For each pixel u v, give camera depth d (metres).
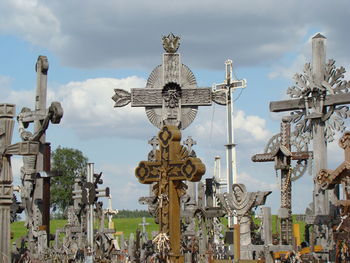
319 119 27.23
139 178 16.84
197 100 44.03
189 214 30.95
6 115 21.36
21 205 29.00
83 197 28.95
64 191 84.00
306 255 22.48
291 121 27.88
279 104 28.03
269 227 24.16
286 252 23.42
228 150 44.47
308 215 25.08
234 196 25.20
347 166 19.53
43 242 27.66
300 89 27.50
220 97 44.62
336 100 26.81
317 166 27.14
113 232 31.31
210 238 30.73
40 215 28.53
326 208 26.00
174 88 43.81
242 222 24.95
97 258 29.22
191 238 30.55
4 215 21.19
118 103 43.97
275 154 26.67
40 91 29.17
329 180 19.98
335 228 20.53
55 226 63.59
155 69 44.12
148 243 29.73
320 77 27.08
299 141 27.92
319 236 24.42
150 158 37.00
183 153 16.48
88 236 28.77
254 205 24.88
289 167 26.58
